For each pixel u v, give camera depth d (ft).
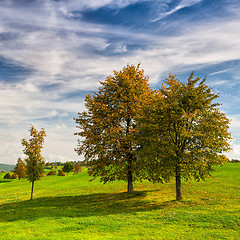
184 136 76.84
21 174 258.16
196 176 80.53
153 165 80.64
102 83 106.73
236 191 98.22
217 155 77.25
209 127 76.33
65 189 135.44
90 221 59.93
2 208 88.63
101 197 98.48
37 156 107.65
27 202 98.43
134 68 110.63
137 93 99.81
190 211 67.15
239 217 58.18
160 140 81.82
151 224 55.98
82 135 97.96
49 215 69.77
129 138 89.45
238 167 172.86
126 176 100.83
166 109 82.99
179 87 84.89
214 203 77.20
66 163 334.44
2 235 50.85
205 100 81.71
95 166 96.17
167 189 110.01
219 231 49.75
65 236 48.70
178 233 49.34
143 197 91.76
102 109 96.22
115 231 51.67
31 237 48.57
